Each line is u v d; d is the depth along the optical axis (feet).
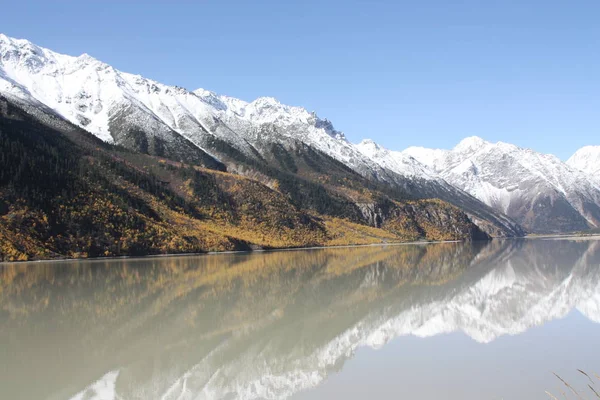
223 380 101.24
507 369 103.60
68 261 366.63
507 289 228.63
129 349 123.85
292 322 154.92
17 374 104.78
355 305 185.37
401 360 111.65
